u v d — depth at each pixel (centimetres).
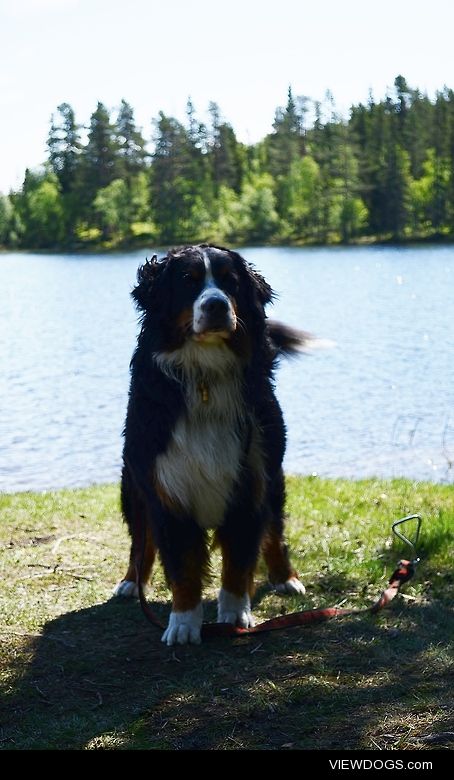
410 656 280
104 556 364
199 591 298
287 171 5716
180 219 5234
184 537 296
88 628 306
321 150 5678
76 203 5681
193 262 291
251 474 300
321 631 297
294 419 896
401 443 775
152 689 269
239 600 305
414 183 5112
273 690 264
